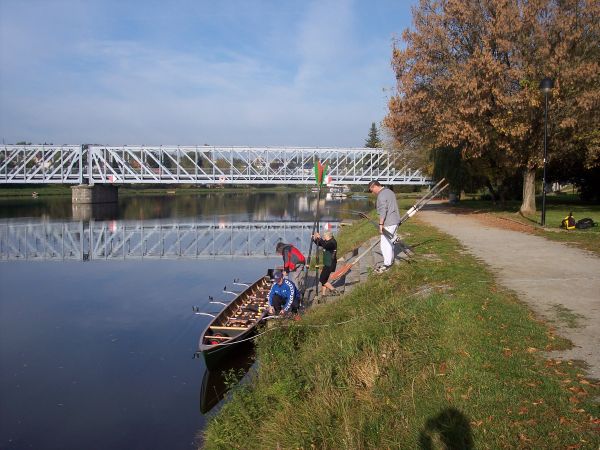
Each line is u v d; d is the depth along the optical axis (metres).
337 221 49.50
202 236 38.44
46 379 10.47
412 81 27.14
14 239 36.50
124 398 9.55
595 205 33.38
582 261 11.48
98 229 42.94
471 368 5.72
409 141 34.28
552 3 22.86
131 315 15.43
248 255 29.62
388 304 8.95
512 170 29.70
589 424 4.42
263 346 9.32
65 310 16.11
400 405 5.44
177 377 10.54
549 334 6.57
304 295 14.27
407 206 40.88
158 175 75.19
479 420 4.74
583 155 28.14
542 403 4.84
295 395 6.76
